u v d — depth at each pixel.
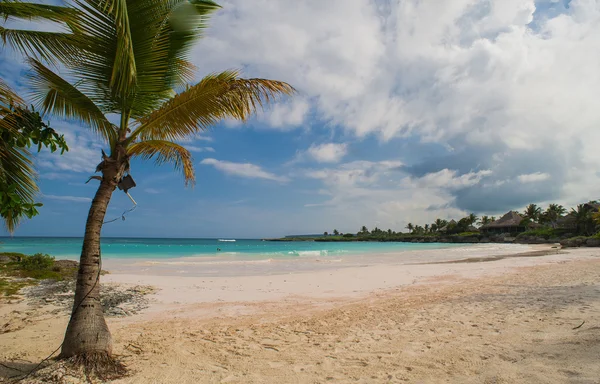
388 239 139.38
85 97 4.56
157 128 4.93
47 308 8.24
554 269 15.31
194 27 5.01
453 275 14.49
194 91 4.59
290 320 7.25
